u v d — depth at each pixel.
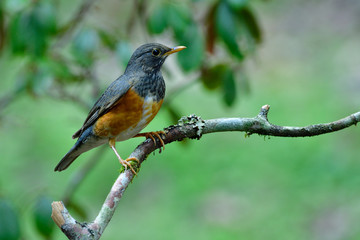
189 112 17.22
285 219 12.82
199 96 18.27
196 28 6.75
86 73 7.92
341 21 21.38
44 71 7.27
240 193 14.04
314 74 18.61
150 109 6.93
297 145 15.41
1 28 7.20
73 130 16.97
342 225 12.12
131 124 6.89
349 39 20.06
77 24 8.07
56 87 8.35
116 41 7.27
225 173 14.93
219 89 7.57
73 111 17.27
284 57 19.98
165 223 13.41
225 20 6.60
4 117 9.67
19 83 7.52
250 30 6.90
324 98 17.03
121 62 7.01
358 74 17.75
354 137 15.12
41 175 15.23
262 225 12.80
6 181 14.89
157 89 6.98
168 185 14.93
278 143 15.70
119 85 6.77
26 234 10.81
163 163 15.83
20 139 16.77
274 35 21.44
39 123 17.06
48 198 7.27
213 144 16.27
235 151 15.70
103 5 18.98
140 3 8.48
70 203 7.95
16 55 6.81
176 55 6.82
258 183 14.34
